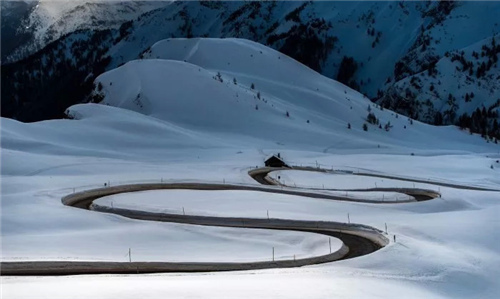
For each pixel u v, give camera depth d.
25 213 58.50
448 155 161.75
